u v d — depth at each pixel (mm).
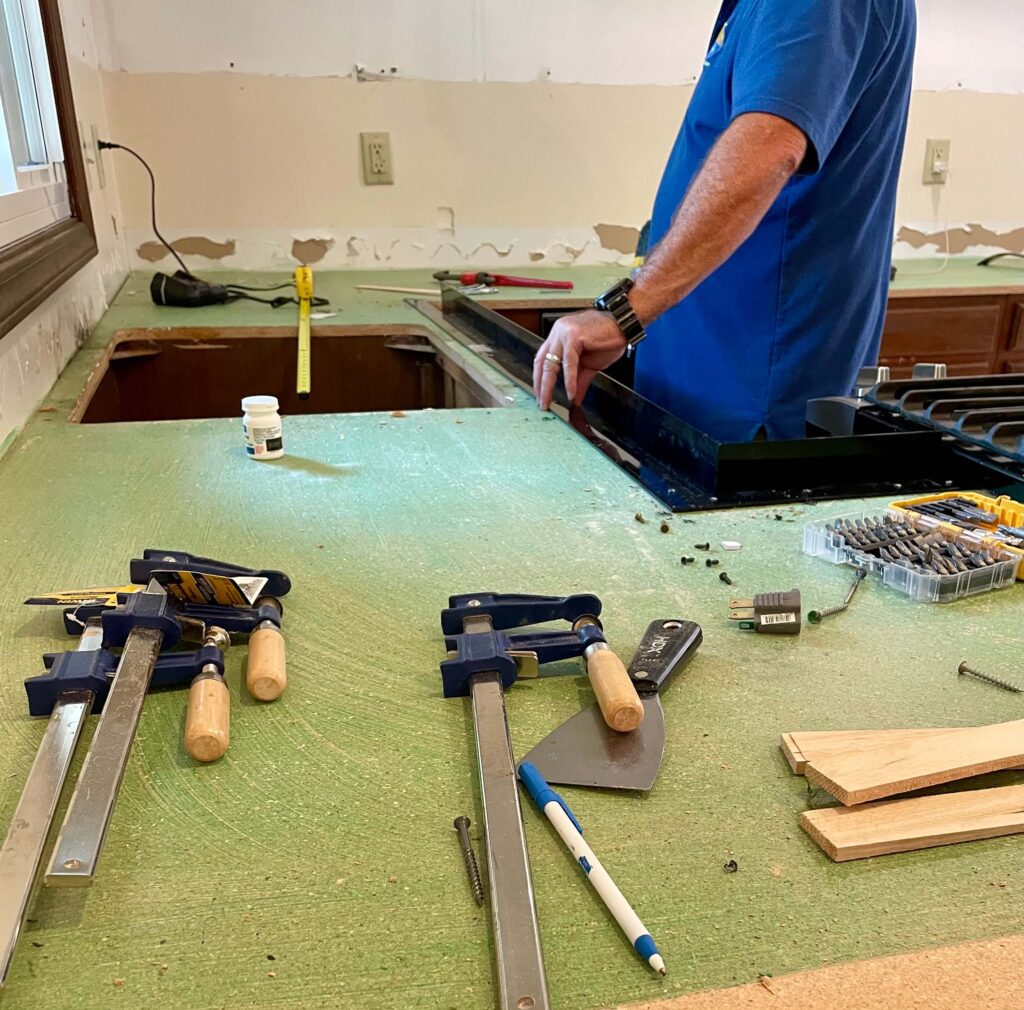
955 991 393
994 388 1151
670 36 2459
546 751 548
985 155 2723
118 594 689
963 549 806
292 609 726
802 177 1223
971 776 531
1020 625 714
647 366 1565
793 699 609
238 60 2260
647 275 1116
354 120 2371
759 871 463
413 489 1001
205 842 477
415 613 721
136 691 560
